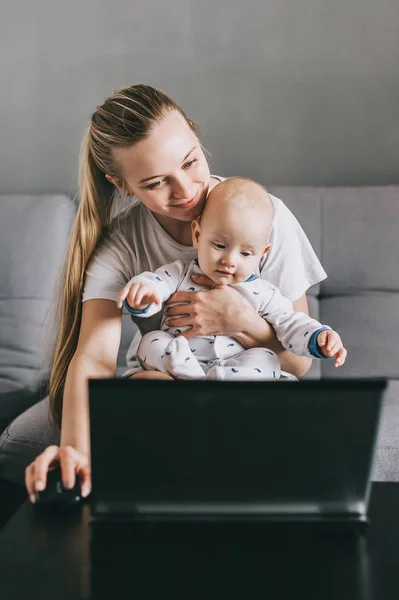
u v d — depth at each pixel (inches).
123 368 72.2
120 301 44.7
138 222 53.0
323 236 78.5
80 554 30.3
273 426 29.9
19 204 82.2
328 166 90.7
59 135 91.9
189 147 45.5
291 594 27.5
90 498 33.9
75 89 90.8
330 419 29.9
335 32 87.8
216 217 46.6
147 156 44.8
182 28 88.9
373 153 90.0
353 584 28.1
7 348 77.4
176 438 30.1
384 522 33.2
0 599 27.4
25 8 89.4
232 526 31.5
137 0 88.5
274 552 30.3
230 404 29.6
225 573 28.9
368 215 78.5
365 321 75.9
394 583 28.1
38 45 90.1
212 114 90.4
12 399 67.8
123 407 29.7
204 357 48.9
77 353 48.5
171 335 49.5
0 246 80.4
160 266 52.2
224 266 47.8
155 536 31.3
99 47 89.8
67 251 53.4
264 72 89.1
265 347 49.9
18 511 35.0
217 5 88.0
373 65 88.2
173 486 31.0
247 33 88.5
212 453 30.3
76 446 40.6
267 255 53.2
